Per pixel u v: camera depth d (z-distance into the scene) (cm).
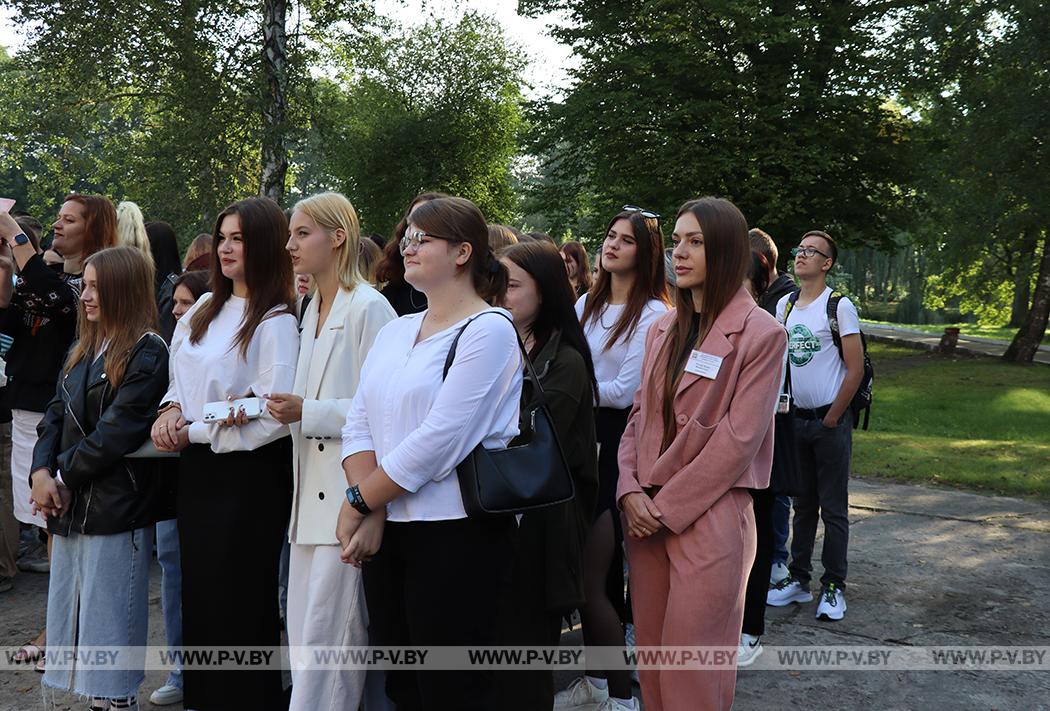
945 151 1975
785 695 364
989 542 586
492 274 259
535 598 265
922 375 2131
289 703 326
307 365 305
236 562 309
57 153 2177
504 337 245
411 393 244
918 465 863
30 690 373
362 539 243
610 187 2034
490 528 244
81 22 1775
